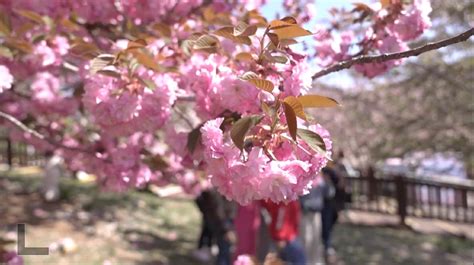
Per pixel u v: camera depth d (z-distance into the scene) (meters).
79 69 2.09
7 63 2.36
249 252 4.21
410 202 11.59
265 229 4.33
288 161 1.16
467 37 1.34
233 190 1.17
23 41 2.10
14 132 3.35
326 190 7.04
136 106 1.56
